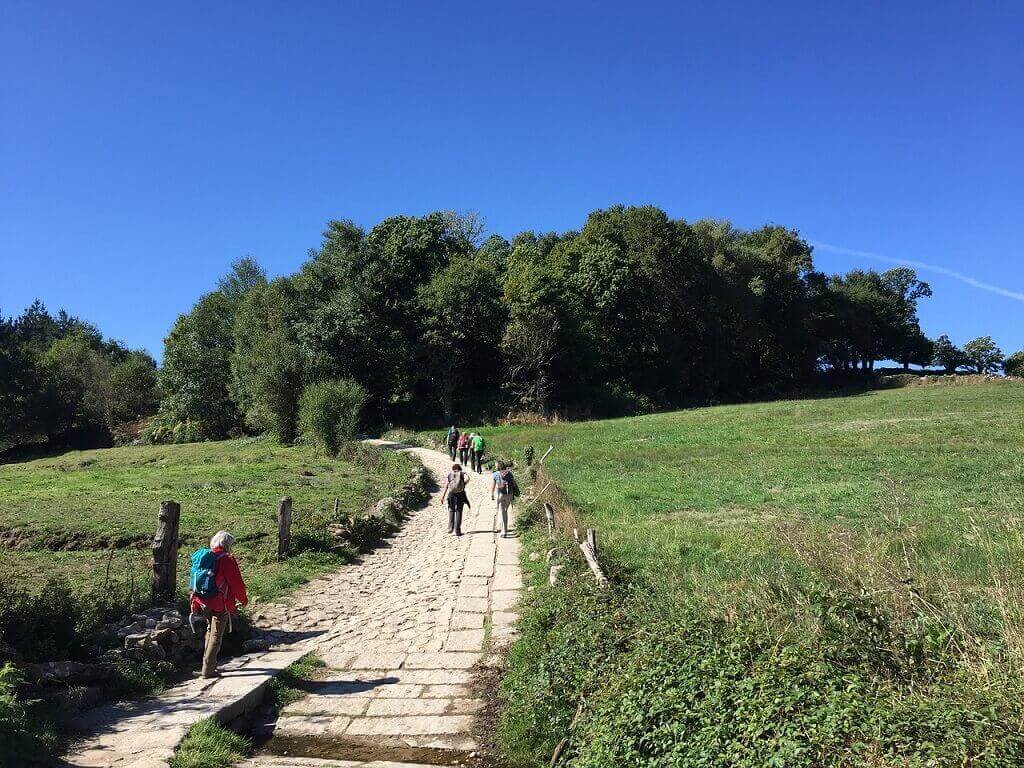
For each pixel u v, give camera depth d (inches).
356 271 2411.4
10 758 204.5
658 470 1004.6
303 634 406.6
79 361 3341.5
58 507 815.7
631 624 288.8
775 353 3356.3
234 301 2738.7
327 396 1626.5
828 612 240.7
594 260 2706.7
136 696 292.4
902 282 4160.9
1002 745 150.2
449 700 305.6
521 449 1430.9
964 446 981.8
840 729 166.9
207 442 2417.6
